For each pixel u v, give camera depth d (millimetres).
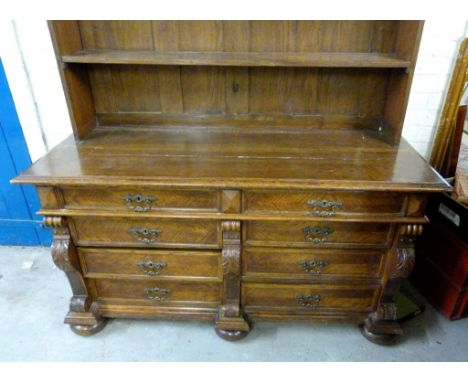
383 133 1640
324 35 1523
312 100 1650
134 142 1548
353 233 1386
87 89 1616
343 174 1267
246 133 1654
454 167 1788
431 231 1809
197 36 1539
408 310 1738
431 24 1601
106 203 1326
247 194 1281
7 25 1655
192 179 1232
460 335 1672
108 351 1585
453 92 1676
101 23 1519
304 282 1507
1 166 1998
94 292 1604
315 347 1605
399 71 1452
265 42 1547
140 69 1606
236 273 1417
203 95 1656
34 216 2150
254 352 1581
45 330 1685
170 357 1560
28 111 1854
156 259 1479
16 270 2057
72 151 1457
